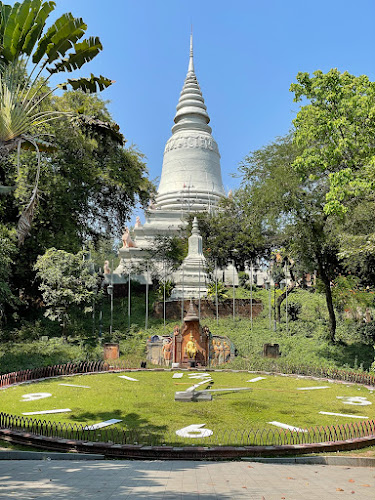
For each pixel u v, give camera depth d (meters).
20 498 6.02
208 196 56.31
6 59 12.21
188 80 65.19
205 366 28.20
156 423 13.62
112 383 21.23
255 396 18.38
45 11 11.94
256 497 6.34
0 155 11.83
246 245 45.84
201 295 39.44
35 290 34.91
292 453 11.12
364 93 19.83
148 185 42.88
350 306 35.12
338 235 25.11
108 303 40.12
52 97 35.28
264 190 29.20
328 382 22.48
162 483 7.34
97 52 13.27
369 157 19.33
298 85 21.05
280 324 34.19
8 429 12.45
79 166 35.69
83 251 30.34
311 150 21.08
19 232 12.02
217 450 10.77
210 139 60.09
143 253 48.12
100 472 8.39
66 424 13.29
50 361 25.88
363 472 9.34
